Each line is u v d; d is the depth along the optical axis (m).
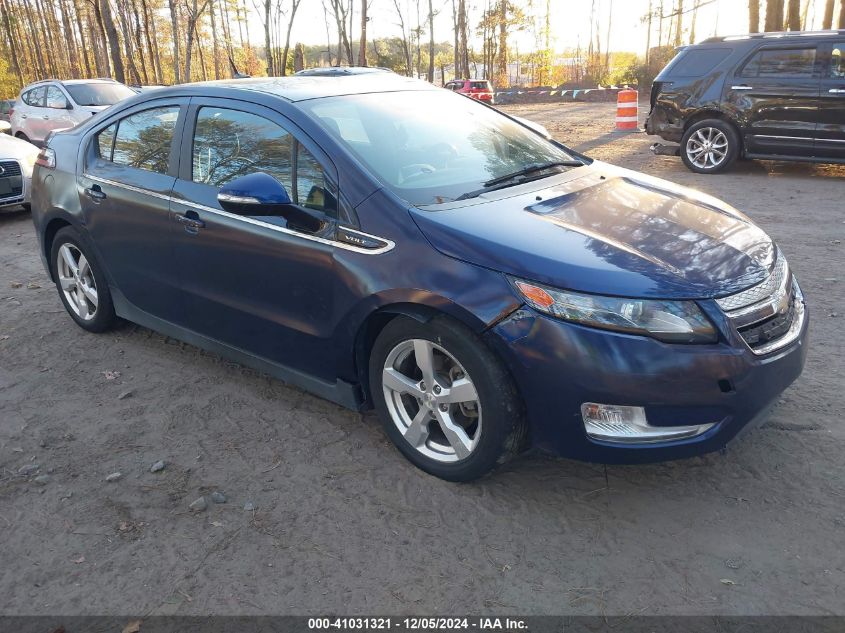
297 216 3.28
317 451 3.46
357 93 3.85
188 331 4.13
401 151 3.49
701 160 10.66
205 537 2.87
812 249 6.44
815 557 2.66
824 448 3.32
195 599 2.55
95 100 13.58
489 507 3.00
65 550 2.82
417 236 2.96
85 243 4.56
